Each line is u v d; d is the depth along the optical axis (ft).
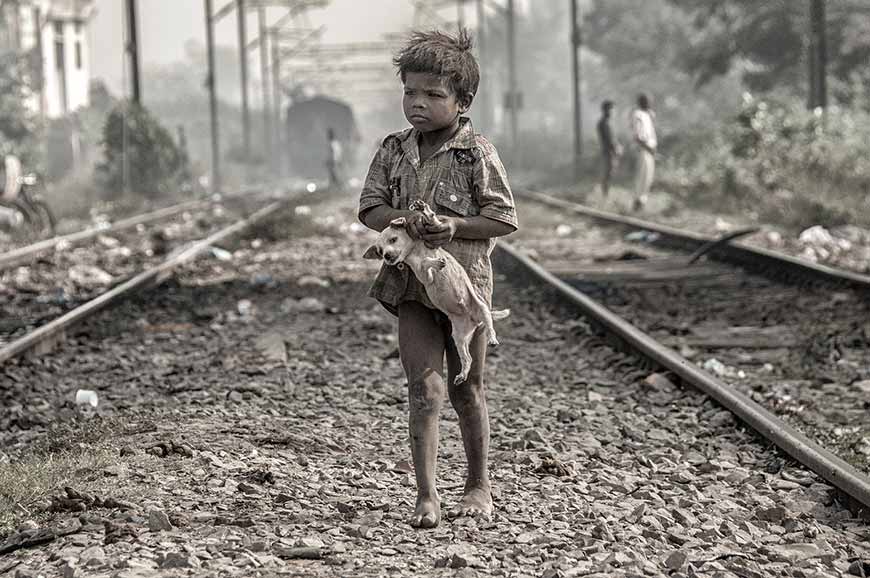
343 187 243.19
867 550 26.81
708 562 25.22
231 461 33.60
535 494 30.81
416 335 26.63
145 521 27.71
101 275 85.30
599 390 45.09
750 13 221.05
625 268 85.35
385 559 25.16
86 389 46.62
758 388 44.98
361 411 41.39
